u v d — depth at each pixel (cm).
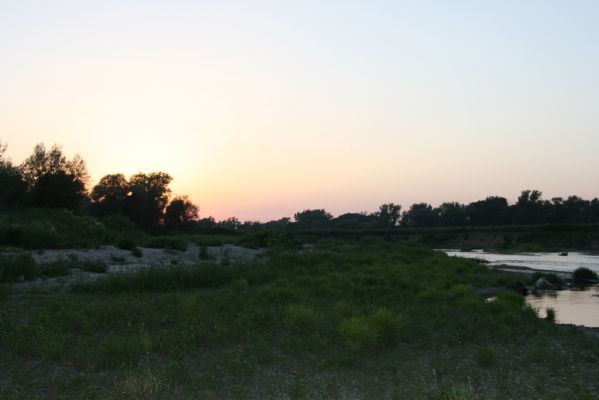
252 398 761
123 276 1827
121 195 8706
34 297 1454
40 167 4534
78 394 746
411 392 791
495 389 825
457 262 3497
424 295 1783
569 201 15475
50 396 735
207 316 1239
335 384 820
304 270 2414
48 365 874
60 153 4691
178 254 3369
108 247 3316
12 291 1490
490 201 16575
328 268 2566
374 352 1038
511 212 15825
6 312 1199
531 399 779
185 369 865
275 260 2728
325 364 912
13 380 795
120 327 1144
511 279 2762
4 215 3509
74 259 2362
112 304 1328
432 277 2527
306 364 935
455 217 17250
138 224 8600
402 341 1141
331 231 12812
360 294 1798
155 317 1212
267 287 1767
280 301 1538
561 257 6788
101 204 8500
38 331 1005
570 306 2066
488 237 11494
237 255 3519
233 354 964
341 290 1830
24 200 4272
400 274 2431
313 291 1780
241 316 1247
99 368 866
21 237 2838
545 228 11038
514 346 1138
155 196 8938
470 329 1260
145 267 2212
